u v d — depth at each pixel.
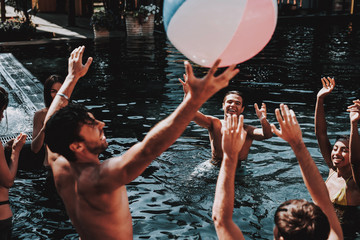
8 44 15.58
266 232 3.43
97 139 1.89
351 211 3.75
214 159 4.80
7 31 16.52
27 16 18.03
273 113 6.82
